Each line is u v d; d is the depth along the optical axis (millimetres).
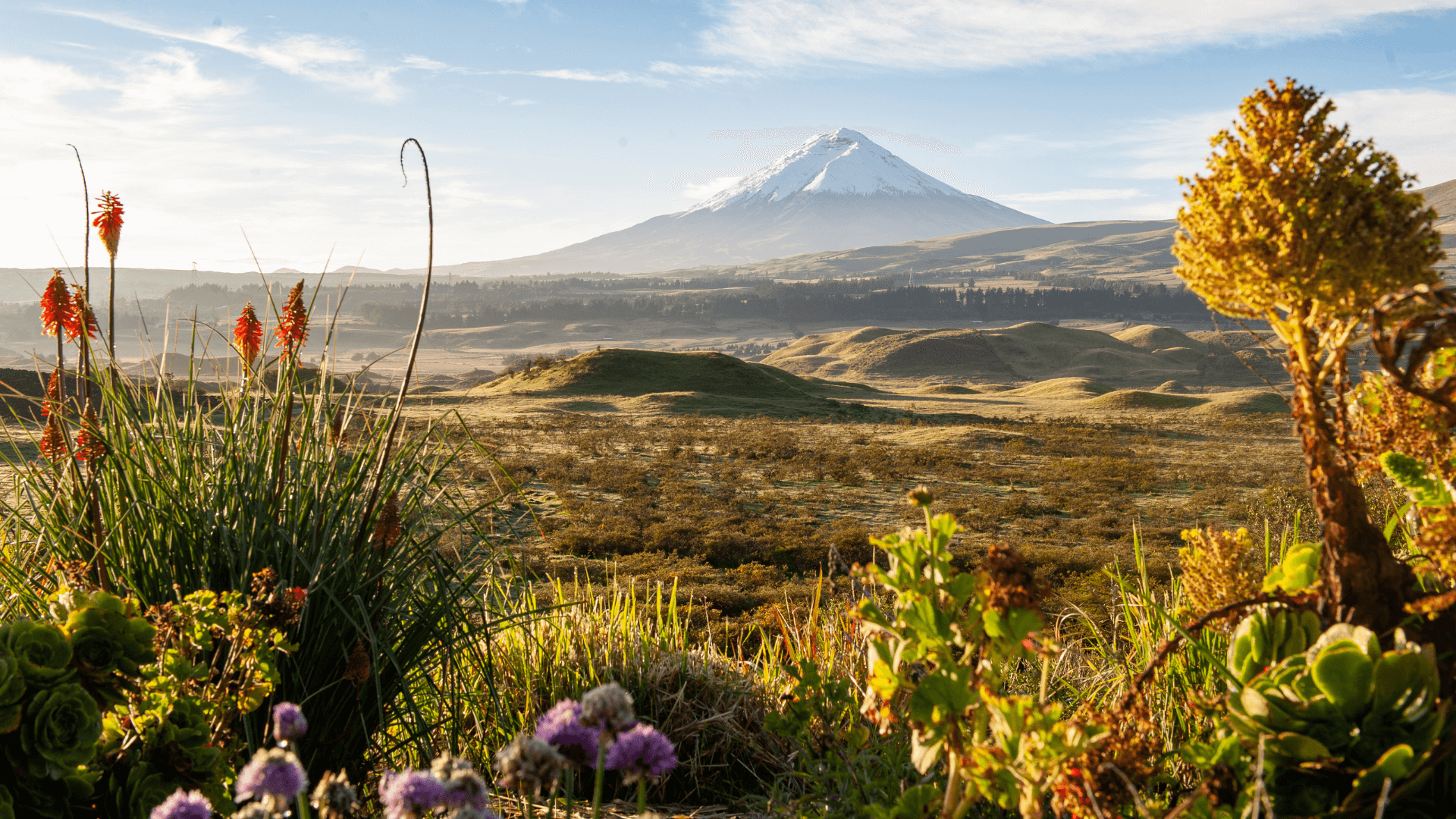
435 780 1146
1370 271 1234
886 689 1573
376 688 2270
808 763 2152
